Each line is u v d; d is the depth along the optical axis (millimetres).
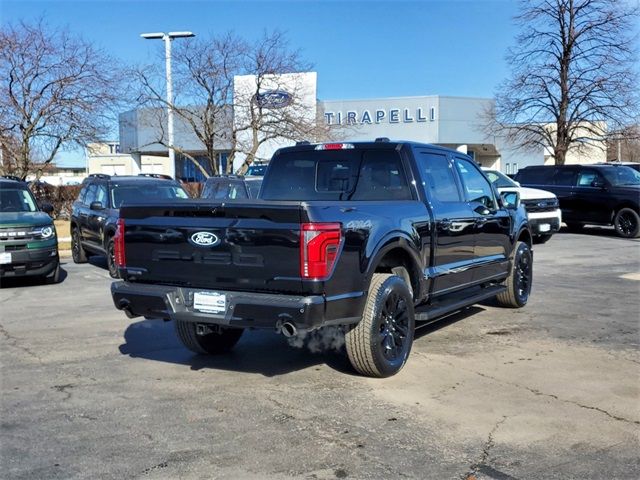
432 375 5531
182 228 5125
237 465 3846
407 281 5855
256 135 24281
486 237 7309
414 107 41625
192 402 4941
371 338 5176
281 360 6094
